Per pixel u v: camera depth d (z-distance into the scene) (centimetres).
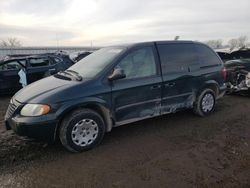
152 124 512
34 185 306
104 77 412
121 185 302
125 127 498
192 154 378
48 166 350
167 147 405
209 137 444
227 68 766
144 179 313
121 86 421
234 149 394
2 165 354
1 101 810
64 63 994
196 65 530
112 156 377
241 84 740
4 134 468
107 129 423
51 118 364
